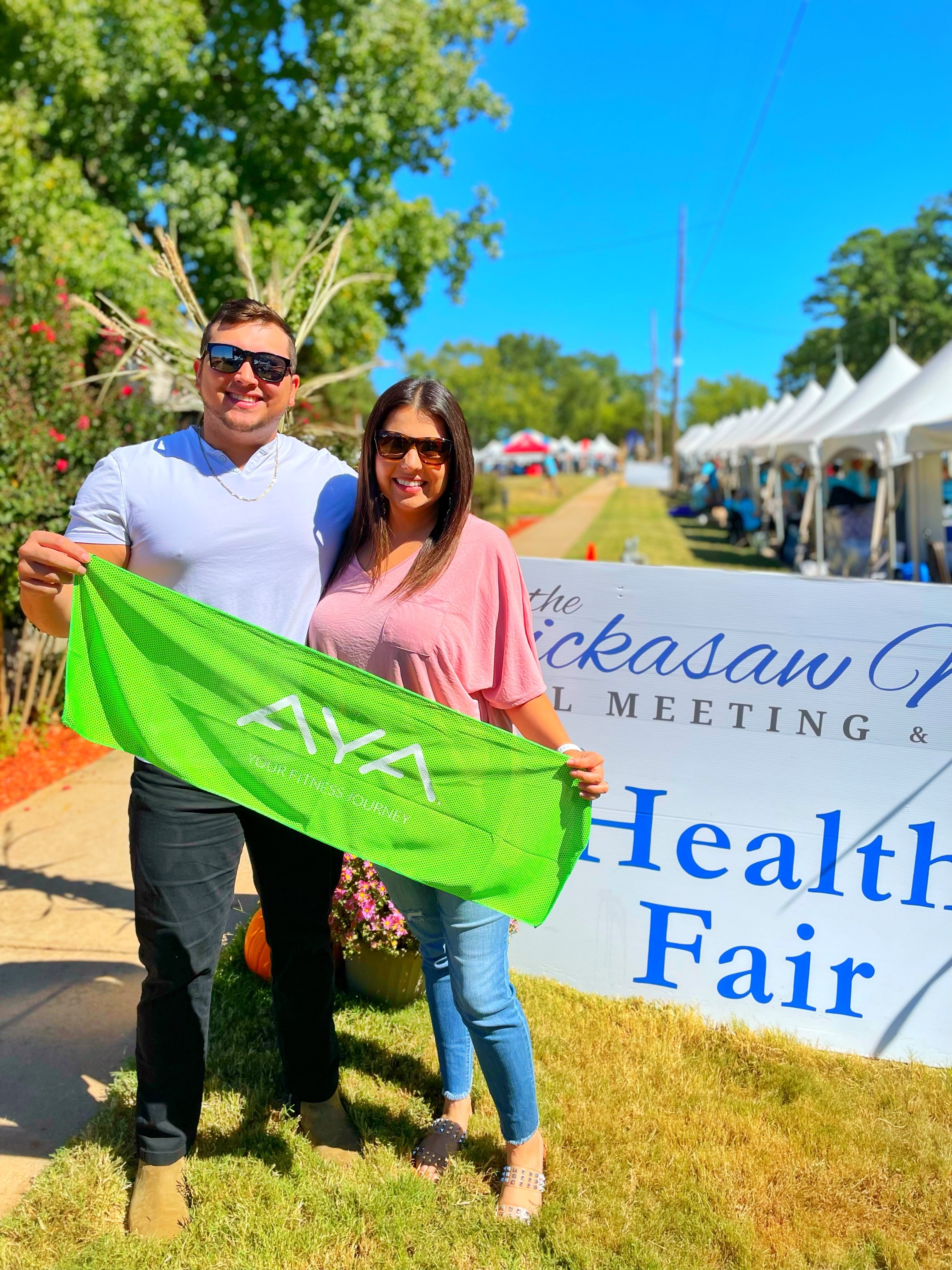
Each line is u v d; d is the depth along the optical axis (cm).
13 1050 297
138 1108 228
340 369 1372
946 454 1352
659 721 319
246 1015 309
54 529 556
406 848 222
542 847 225
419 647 214
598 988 332
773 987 316
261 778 217
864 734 305
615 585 318
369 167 1304
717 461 3297
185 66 1092
